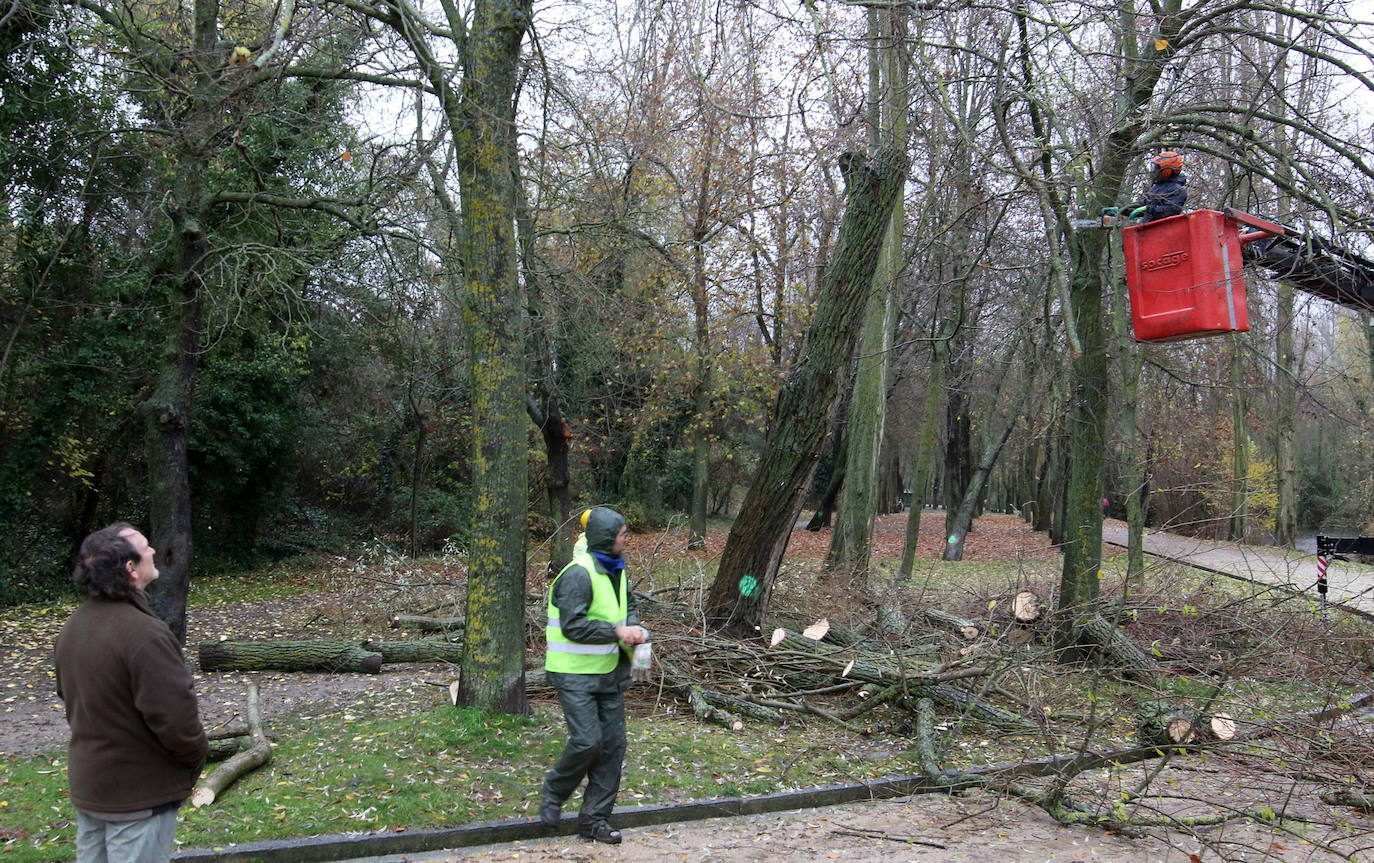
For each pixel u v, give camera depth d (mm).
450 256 10180
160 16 11219
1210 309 6418
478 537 6570
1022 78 8859
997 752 6855
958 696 7258
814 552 23812
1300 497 37688
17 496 14094
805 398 9008
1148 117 7945
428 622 11430
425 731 6164
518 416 6629
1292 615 8594
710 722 7336
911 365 26125
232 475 18625
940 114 11398
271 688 8414
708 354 20625
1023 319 13953
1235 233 6598
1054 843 5191
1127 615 8742
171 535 9320
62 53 12117
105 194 13875
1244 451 27188
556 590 4875
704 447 22828
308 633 11766
